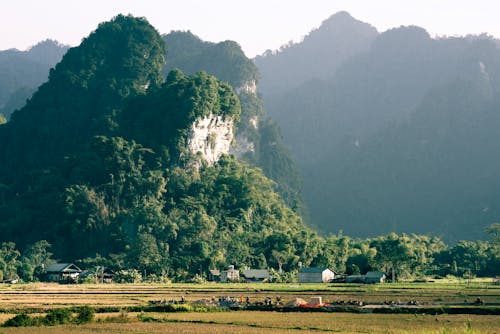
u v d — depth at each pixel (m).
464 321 94.81
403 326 88.88
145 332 83.50
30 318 94.38
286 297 150.50
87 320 96.19
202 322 95.94
